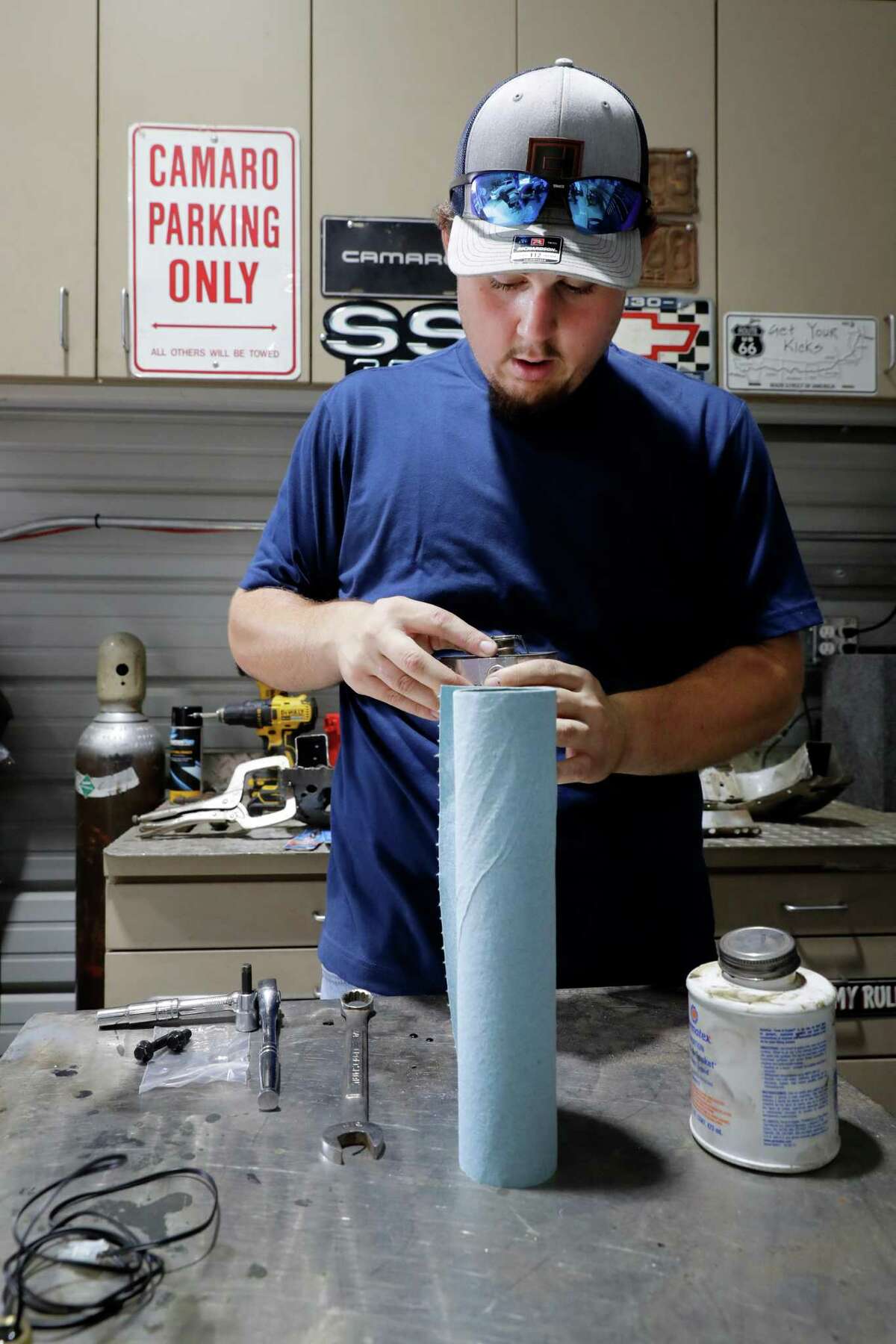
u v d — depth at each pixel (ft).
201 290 5.56
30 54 5.43
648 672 3.30
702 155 5.77
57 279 5.48
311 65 5.54
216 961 4.99
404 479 3.30
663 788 3.26
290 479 3.59
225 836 5.35
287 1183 1.76
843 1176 1.81
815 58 5.82
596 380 3.32
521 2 5.60
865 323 5.92
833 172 5.86
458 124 5.60
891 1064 5.06
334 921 3.38
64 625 6.61
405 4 5.57
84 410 6.52
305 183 5.56
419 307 5.65
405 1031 2.48
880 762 6.02
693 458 3.27
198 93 5.49
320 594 3.74
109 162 5.49
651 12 5.69
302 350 5.62
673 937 3.20
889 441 6.96
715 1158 1.87
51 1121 1.99
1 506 6.56
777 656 3.23
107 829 5.80
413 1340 1.36
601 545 3.21
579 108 2.64
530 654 2.51
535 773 1.73
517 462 3.24
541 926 1.75
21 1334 1.32
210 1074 2.21
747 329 5.84
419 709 2.63
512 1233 1.62
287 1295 1.46
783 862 5.07
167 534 6.66
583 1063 2.29
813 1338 1.37
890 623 7.07
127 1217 1.64
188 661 6.70
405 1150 1.89
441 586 3.23
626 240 2.78
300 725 6.05
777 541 3.27
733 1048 1.83
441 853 1.99
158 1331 1.38
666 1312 1.43
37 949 6.49
